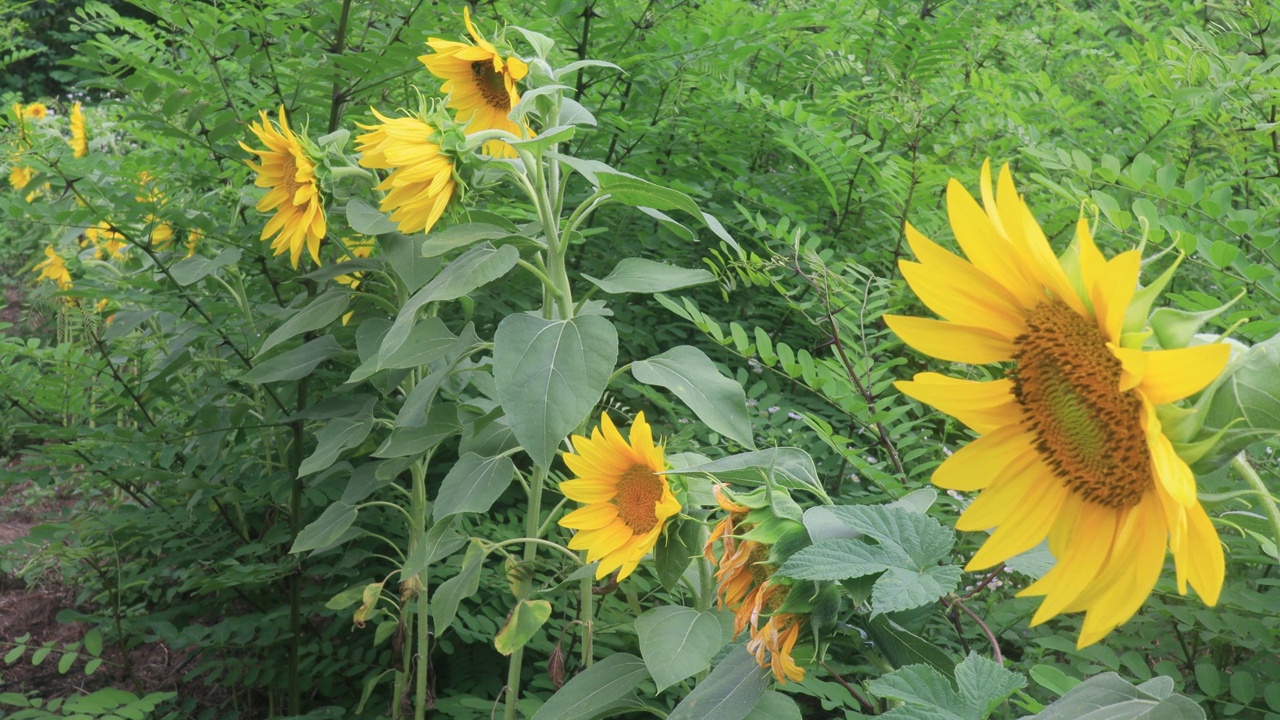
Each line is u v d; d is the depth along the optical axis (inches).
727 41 115.6
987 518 31.7
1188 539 26.1
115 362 127.9
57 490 172.1
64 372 113.3
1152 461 26.6
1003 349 31.4
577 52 123.8
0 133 99.7
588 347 64.7
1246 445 25.0
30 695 118.8
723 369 102.8
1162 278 26.6
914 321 32.0
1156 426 25.1
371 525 110.6
